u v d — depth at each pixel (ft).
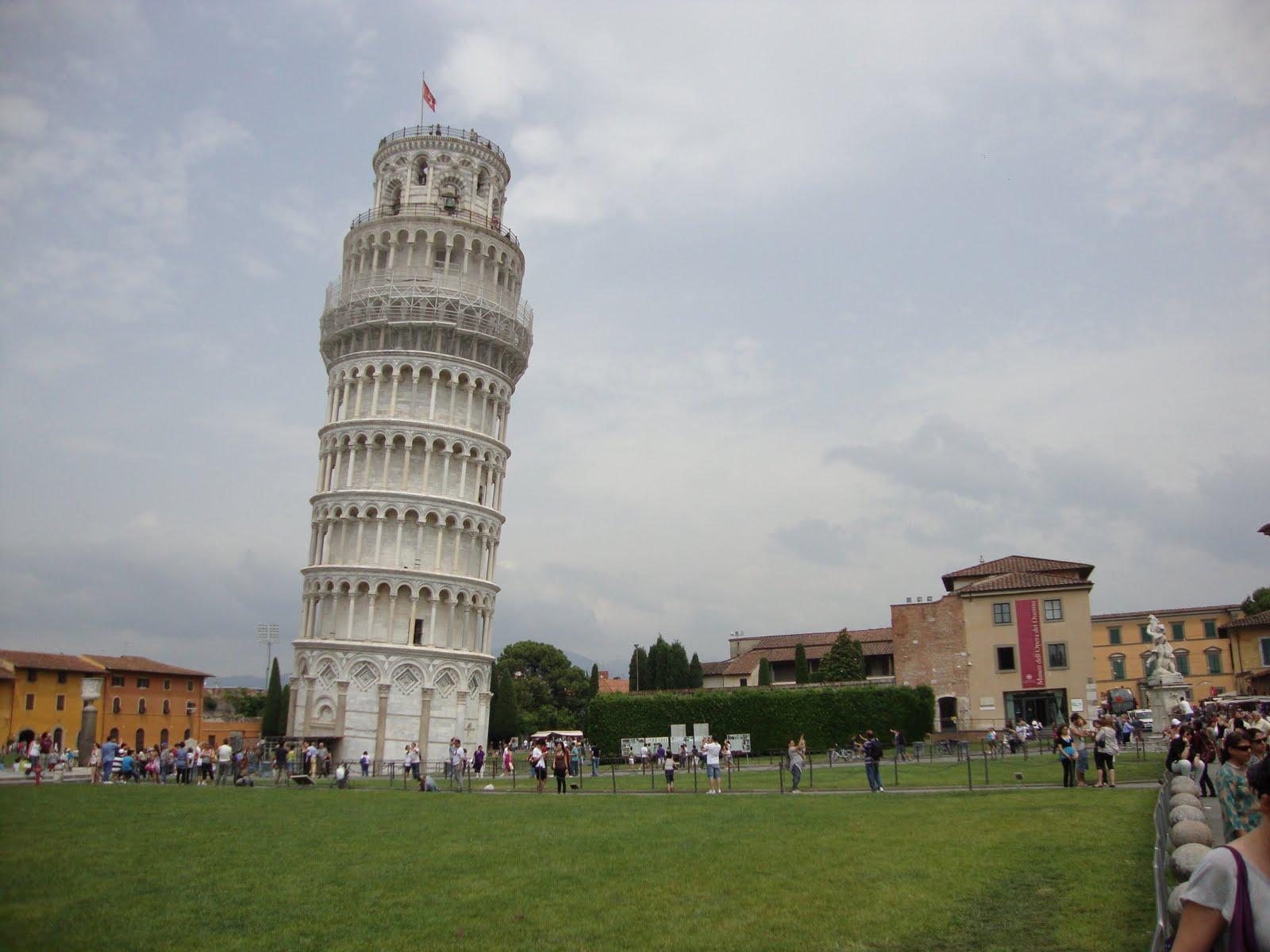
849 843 89.61
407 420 317.22
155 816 117.29
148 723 416.05
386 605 307.99
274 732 386.52
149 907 67.36
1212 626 432.66
